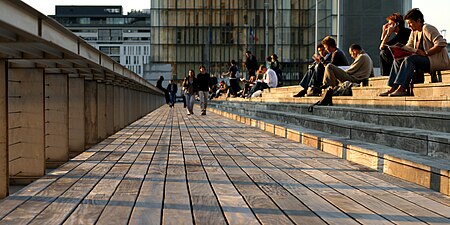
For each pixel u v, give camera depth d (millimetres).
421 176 4281
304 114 10914
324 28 48719
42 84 5914
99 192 4066
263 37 68750
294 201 3721
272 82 19547
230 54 69562
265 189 4195
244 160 6035
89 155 6578
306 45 65188
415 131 5457
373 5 39281
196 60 70000
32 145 5934
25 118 5922
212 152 6879
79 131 8469
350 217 3225
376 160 5191
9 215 3299
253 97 21625
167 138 9211
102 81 10320
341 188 4223
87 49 6520
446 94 6684
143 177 4816
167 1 69438
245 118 13875
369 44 39312
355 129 6645
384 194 3955
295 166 5508
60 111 7203
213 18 69312
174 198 3834
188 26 69750
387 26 9836
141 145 7906
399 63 7719
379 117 7027
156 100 31656
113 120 11039
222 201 3725
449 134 4957
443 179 3936
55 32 4879
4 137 4688
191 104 20484
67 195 3943
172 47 69875
